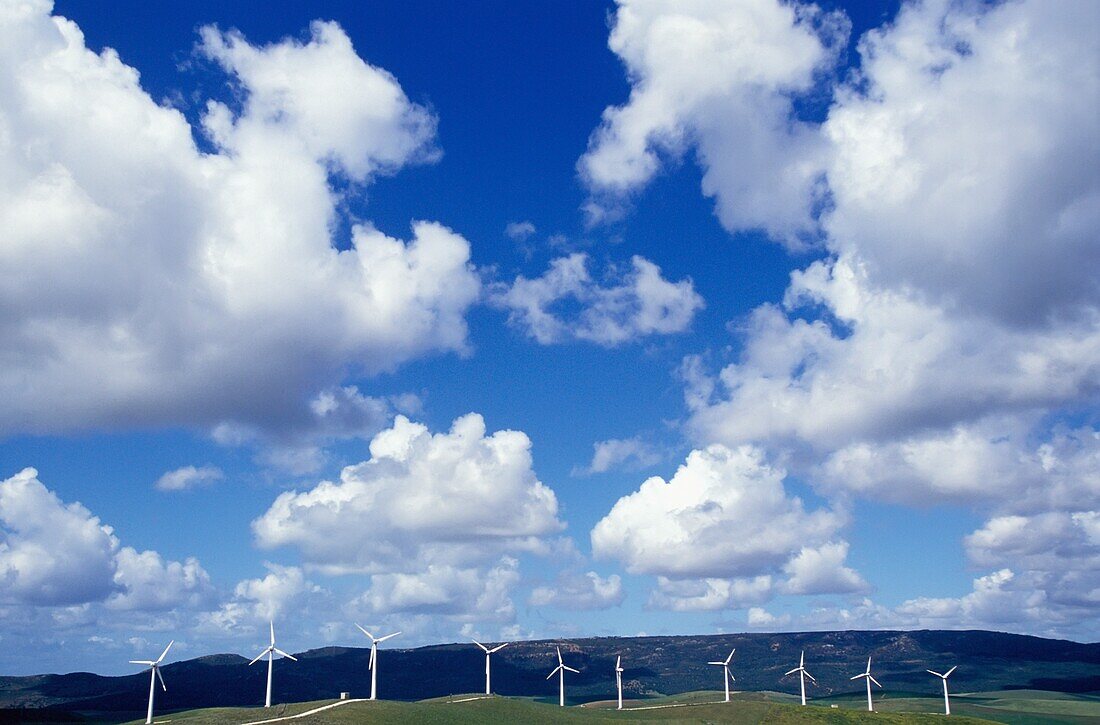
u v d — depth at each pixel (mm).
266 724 175750
